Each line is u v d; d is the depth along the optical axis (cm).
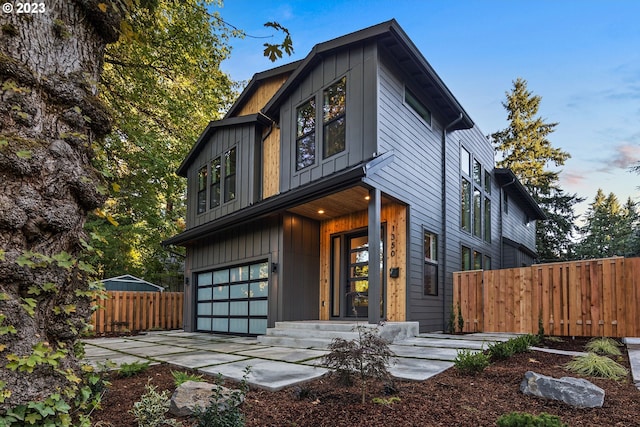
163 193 1517
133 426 288
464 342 664
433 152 975
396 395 349
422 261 870
